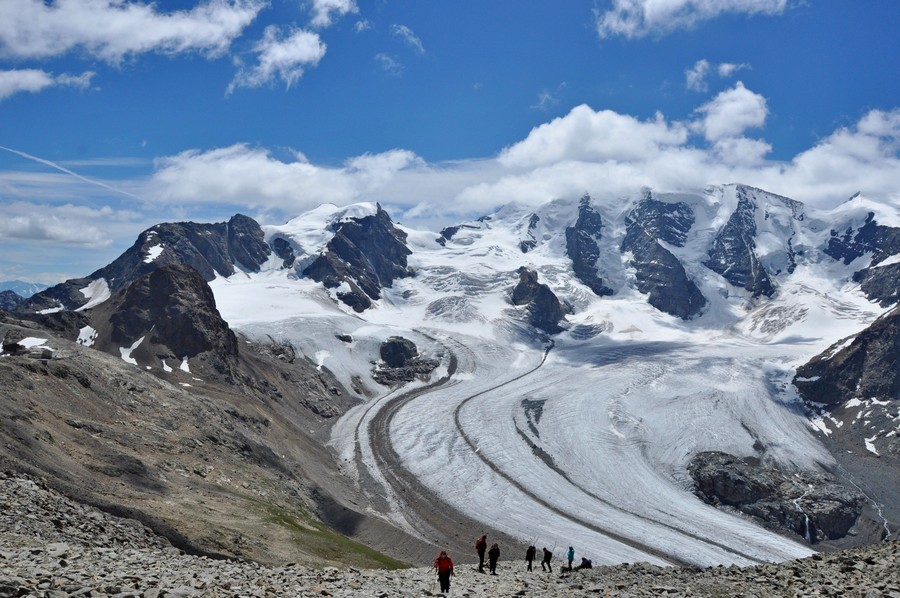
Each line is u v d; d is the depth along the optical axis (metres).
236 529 74.81
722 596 34.34
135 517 61.53
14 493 49.75
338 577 40.28
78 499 59.56
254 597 29.45
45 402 91.12
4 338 143.75
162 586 28.23
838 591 32.12
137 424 103.81
